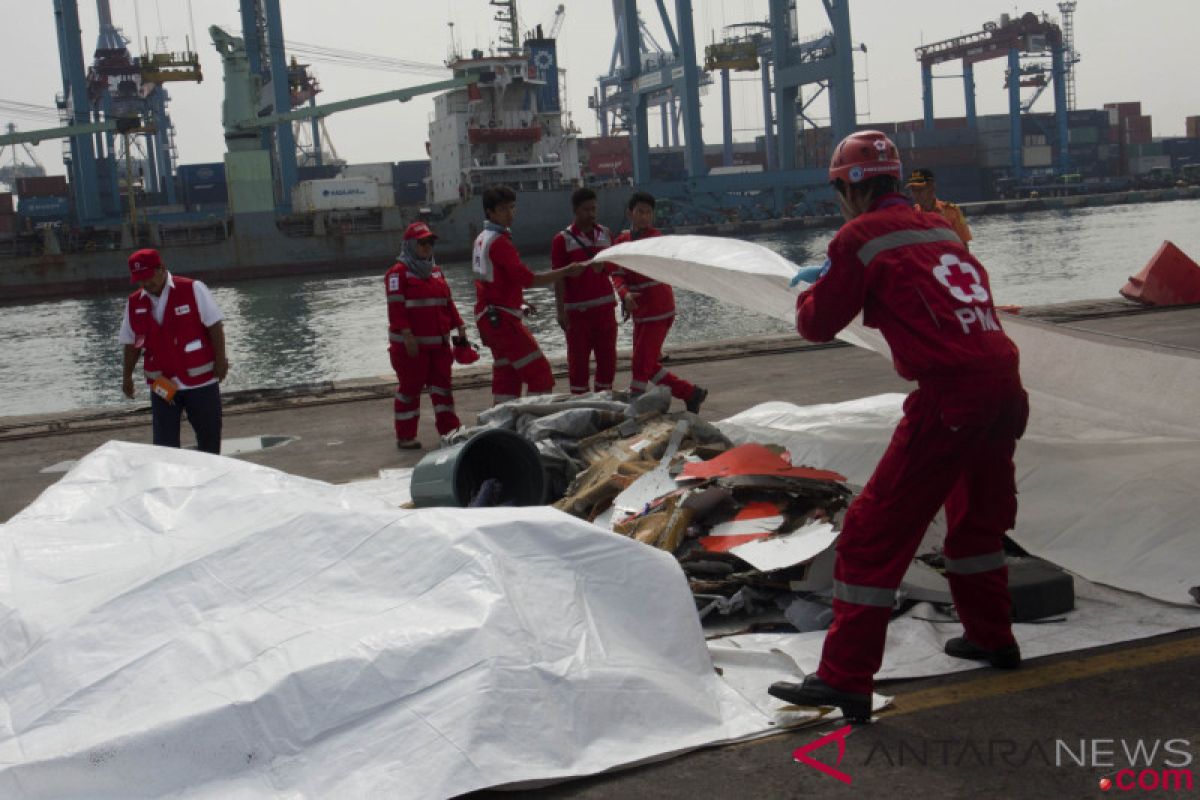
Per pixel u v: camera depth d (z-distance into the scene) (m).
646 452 5.22
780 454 4.98
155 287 6.43
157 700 2.89
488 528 3.37
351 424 9.27
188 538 3.82
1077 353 3.86
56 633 3.21
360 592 3.24
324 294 53.66
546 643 3.04
